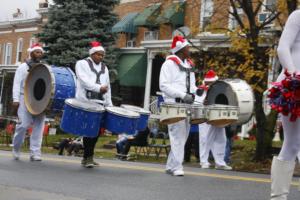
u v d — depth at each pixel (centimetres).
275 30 1514
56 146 2231
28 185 739
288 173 554
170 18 3000
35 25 4544
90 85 986
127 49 3422
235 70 1491
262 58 1443
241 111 1113
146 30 3409
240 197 680
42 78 1070
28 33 4628
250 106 1124
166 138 2486
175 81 942
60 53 3325
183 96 919
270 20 1437
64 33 3325
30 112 1088
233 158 1560
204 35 2259
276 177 557
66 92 1059
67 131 945
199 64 1772
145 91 3266
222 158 1259
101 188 731
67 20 3347
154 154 1945
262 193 722
